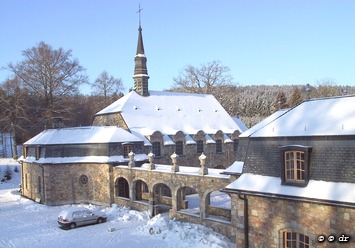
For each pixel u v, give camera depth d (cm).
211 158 4678
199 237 2261
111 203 3438
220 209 2625
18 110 5722
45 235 2553
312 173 1568
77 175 3581
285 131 1738
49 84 5391
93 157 3541
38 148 3706
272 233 1722
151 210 3016
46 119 5403
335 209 1470
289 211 1645
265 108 11788
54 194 3550
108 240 2409
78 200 3594
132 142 3650
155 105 4684
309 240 1569
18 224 2858
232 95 7431
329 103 1783
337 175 1480
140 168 3164
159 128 4369
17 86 5641
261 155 1816
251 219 1820
